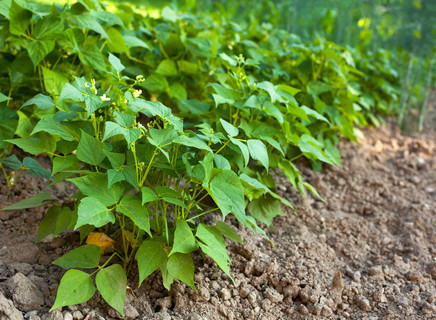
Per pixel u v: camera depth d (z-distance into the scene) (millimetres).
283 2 7730
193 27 4523
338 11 6828
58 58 3133
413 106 6168
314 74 4055
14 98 3205
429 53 5824
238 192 2018
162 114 2010
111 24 3127
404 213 3537
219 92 2719
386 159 4586
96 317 1974
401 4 6062
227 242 2678
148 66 4078
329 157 3264
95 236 2365
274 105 2844
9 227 2600
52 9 2895
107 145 2186
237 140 2166
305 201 3352
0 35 2895
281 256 2711
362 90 5281
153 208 2842
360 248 3033
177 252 2094
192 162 2256
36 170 2590
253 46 4004
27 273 2213
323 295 2438
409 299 2477
